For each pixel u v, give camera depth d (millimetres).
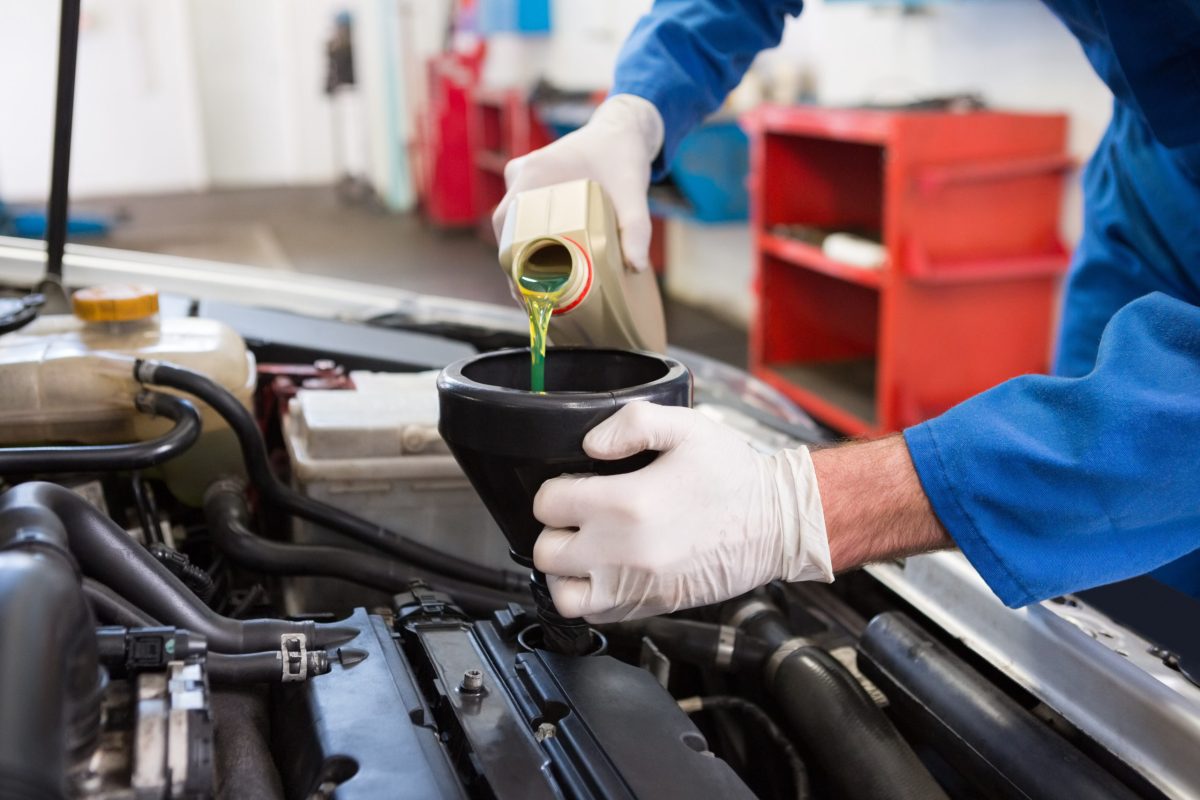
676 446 609
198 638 517
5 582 406
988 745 622
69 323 964
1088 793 563
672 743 564
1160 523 657
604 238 739
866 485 653
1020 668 673
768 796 744
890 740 650
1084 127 2621
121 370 836
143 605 584
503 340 1344
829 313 3434
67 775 399
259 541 824
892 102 3018
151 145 8352
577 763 548
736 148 3744
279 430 1104
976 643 710
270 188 8562
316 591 865
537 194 766
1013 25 2836
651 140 1105
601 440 570
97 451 739
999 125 2590
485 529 894
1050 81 2727
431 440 868
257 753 562
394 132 7281
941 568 756
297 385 1062
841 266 2857
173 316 1188
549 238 731
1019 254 2705
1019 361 2812
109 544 573
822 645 804
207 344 913
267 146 8828
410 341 1238
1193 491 631
